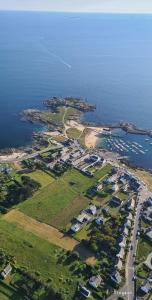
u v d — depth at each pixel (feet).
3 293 625.82
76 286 655.35
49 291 633.20
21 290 633.61
